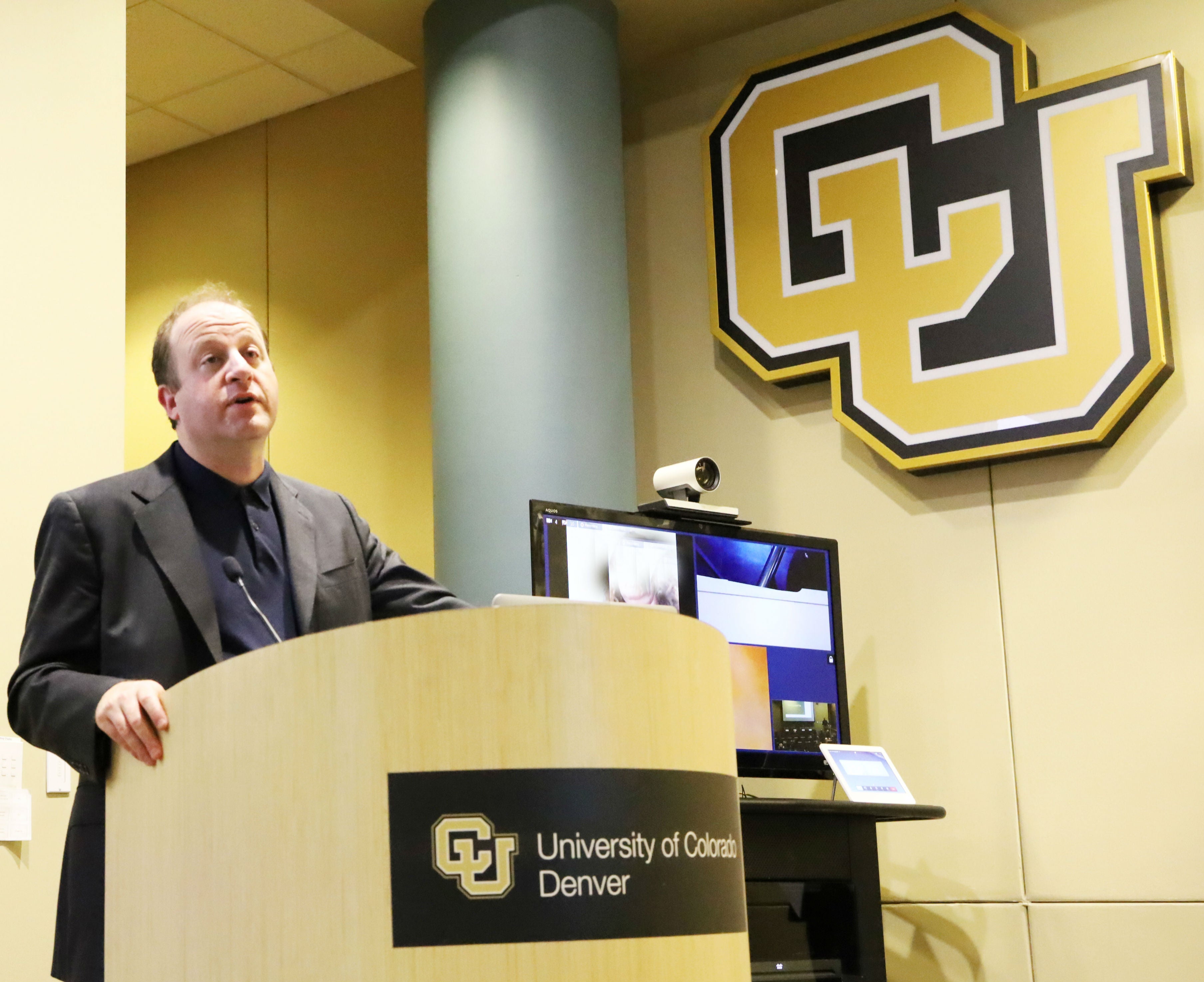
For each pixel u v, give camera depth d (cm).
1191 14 364
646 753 124
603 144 395
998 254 366
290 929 117
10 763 256
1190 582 340
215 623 169
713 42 433
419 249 480
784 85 406
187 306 189
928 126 381
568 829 118
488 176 384
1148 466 349
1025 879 347
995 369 362
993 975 346
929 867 359
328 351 493
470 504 371
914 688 369
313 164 508
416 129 487
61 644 166
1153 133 351
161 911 127
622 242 396
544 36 390
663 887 122
